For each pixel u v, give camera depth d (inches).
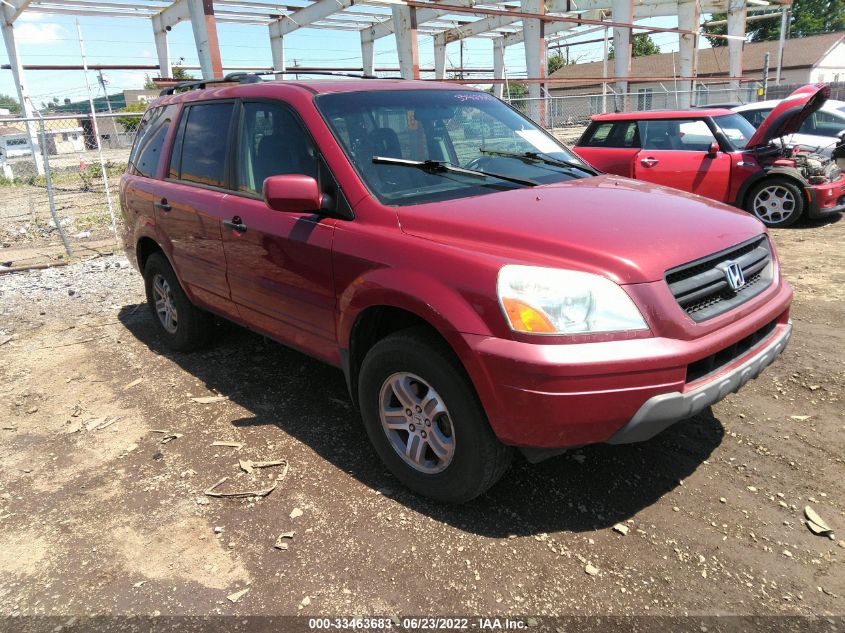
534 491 119.1
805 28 2347.4
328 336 129.0
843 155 366.6
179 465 133.6
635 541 104.6
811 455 126.3
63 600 97.3
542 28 812.6
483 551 103.6
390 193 123.0
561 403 92.0
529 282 94.4
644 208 117.6
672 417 96.2
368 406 120.3
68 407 164.6
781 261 277.0
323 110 134.1
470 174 134.4
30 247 398.0
